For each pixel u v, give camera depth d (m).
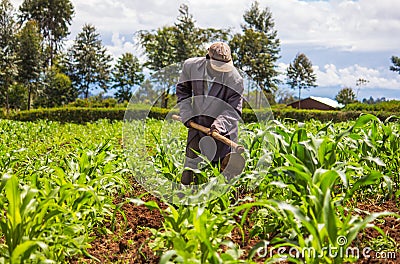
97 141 13.42
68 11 80.81
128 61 74.12
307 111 31.08
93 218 4.54
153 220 5.11
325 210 3.07
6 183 3.14
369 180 3.80
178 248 3.19
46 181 4.16
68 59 79.06
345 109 32.16
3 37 54.50
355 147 6.01
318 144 4.21
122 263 3.95
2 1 54.44
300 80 73.81
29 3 79.75
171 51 42.81
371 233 4.44
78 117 33.34
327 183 3.51
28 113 33.97
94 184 4.85
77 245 3.66
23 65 55.16
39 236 3.33
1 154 6.41
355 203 5.30
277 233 4.38
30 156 9.45
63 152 8.88
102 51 80.12
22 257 3.06
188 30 43.81
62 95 66.12
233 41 57.28
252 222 4.71
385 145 6.04
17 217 3.18
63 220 3.88
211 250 2.88
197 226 3.06
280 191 5.02
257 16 59.88
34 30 57.56
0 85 55.09
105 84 80.62
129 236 4.64
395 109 29.52
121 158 7.18
